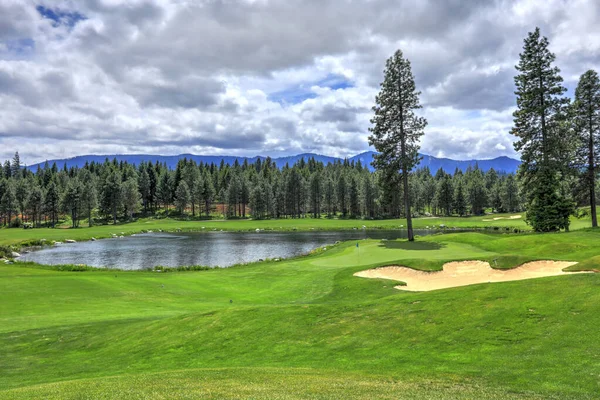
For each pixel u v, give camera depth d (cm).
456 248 3634
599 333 1065
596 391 809
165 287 2819
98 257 5538
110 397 912
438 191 13438
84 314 2083
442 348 1182
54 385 1062
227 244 6900
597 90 4638
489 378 942
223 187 16525
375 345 1292
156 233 9362
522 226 8444
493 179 17275
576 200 4750
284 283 2797
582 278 1470
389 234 8225
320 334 1456
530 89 4488
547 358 998
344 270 2891
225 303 2352
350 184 13425
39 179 16175
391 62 4603
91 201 11731
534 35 4444
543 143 4369
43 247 6669
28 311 2148
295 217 14012
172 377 1095
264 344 1432
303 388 934
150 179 15512
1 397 955
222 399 862
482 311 1376
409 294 1800
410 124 4581
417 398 836
